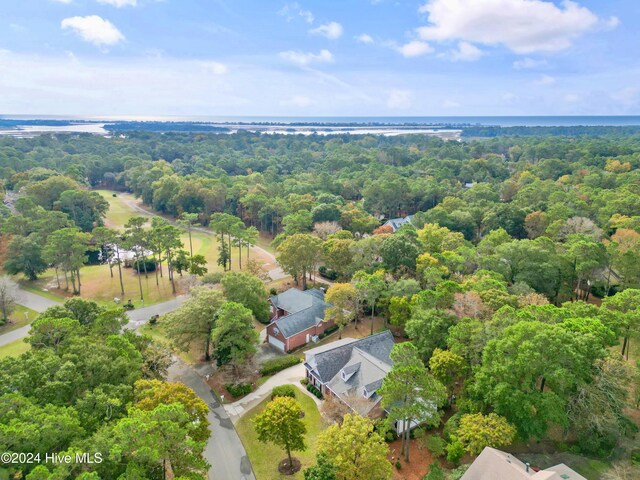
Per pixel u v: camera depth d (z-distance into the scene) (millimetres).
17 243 77625
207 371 51594
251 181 140625
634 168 148000
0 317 63250
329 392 45156
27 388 31141
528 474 29750
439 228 84312
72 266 73125
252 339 48906
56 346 39000
